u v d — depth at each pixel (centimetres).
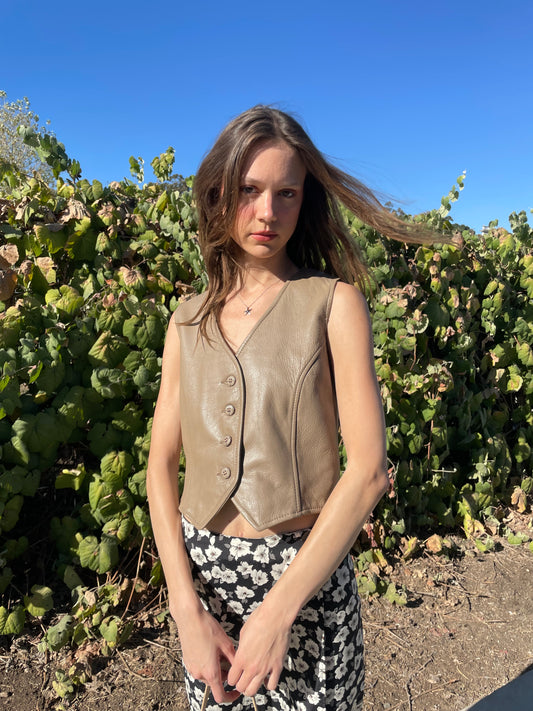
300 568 96
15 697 207
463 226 398
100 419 252
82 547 242
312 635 112
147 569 267
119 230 280
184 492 117
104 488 243
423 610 279
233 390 109
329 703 113
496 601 289
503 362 395
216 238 118
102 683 217
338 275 134
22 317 236
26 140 272
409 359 330
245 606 113
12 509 232
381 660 243
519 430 418
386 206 141
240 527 111
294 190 110
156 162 316
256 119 108
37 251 256
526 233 423
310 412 106
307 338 108
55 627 229
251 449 106
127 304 246
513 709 205
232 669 96
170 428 125
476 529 352
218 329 115
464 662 243
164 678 221
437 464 339
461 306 360
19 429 229
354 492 100
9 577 237
